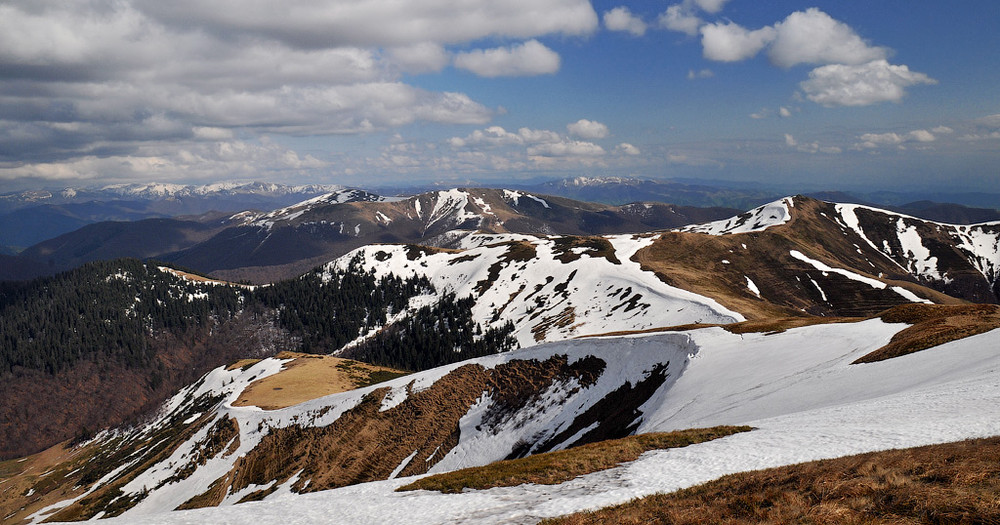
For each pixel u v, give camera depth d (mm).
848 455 21172
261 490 88562
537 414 81000
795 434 26844
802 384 45719
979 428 21125
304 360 156875
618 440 34938
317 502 29109
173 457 113625
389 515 25297
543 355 93000
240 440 105875
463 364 100562
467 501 26062
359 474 84125
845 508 15461
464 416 88688
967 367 34406
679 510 18641
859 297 193125
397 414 93438
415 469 81812
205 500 92125
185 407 165500
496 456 76188
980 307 56312
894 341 50250
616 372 79688
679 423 47562
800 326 72562
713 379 58656
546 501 23828
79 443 191625
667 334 80938
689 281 185125
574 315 177250
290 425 102750
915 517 14273
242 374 168250
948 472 16250
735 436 30094
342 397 103188
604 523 18938
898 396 31016
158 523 26734
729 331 76750
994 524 12961
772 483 19188
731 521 16625
